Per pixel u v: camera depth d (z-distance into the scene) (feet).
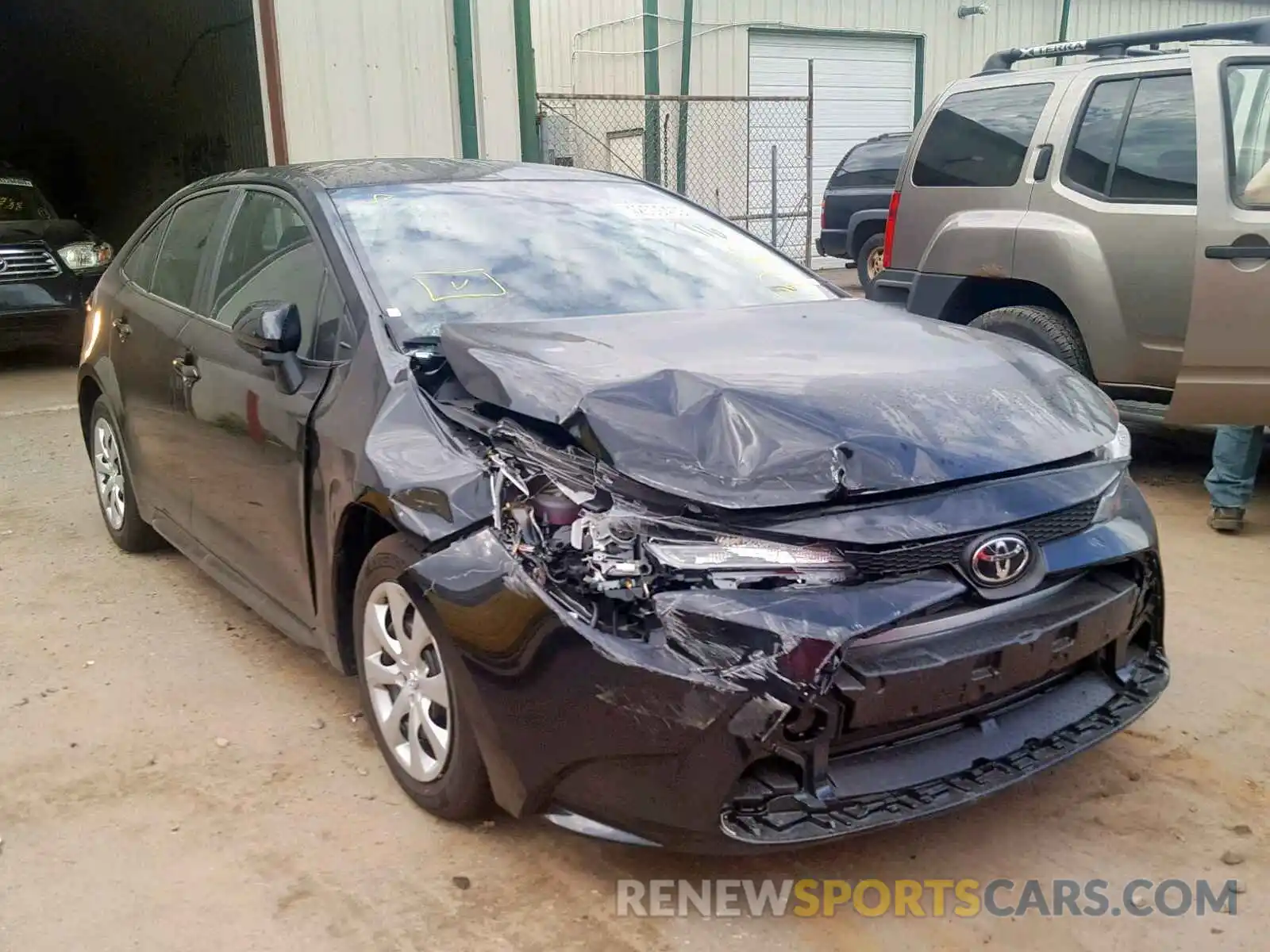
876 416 9.50
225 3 48.39
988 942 8.93
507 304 12.22
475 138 35.09
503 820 10.47
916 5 56.90
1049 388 10.80
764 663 8.08
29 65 65.00
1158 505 19.90
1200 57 17.87
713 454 8.97
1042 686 9.91
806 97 48.39
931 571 8.79
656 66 50.67
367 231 12.66
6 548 18.17
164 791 11.09
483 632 8.95
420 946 8.91
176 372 14.35
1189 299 17.85
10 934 9.09
